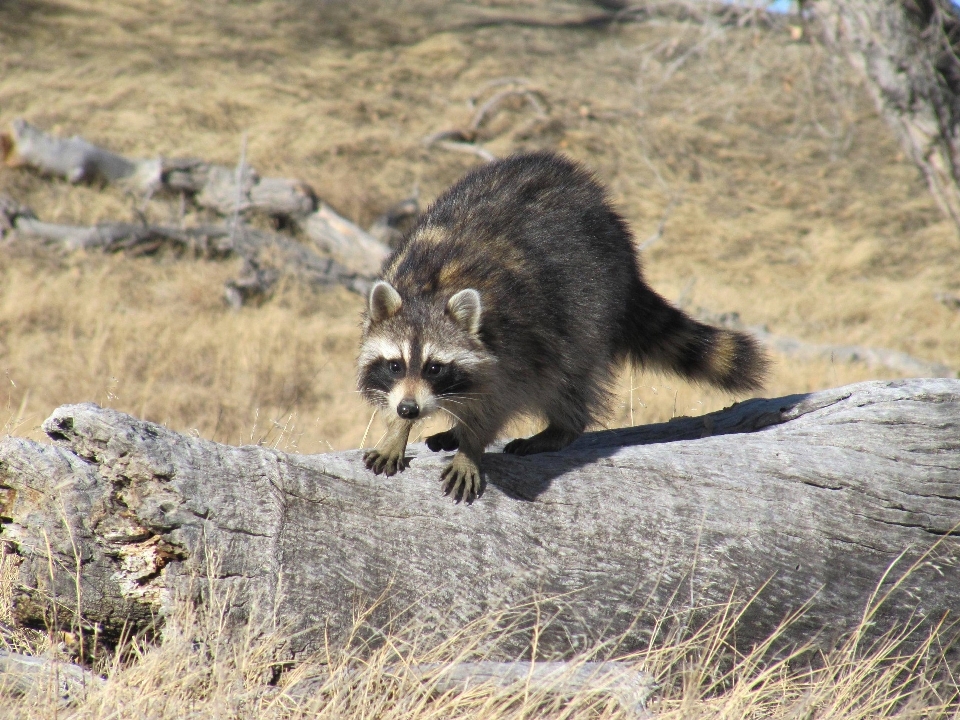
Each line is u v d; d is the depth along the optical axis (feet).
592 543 27.02
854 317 133.39
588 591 26.73
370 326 31.58
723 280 148.36
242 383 83.05
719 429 34.37
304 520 25.50
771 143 205.46
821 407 31.78
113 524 24.32
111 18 213.05
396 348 30.07
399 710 22.66
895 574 28.09
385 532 26.16
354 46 228.84
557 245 32.83
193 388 79.15
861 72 88.63
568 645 26.61
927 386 30.32
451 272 31.45
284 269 118.52
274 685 24.40
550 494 27.50
